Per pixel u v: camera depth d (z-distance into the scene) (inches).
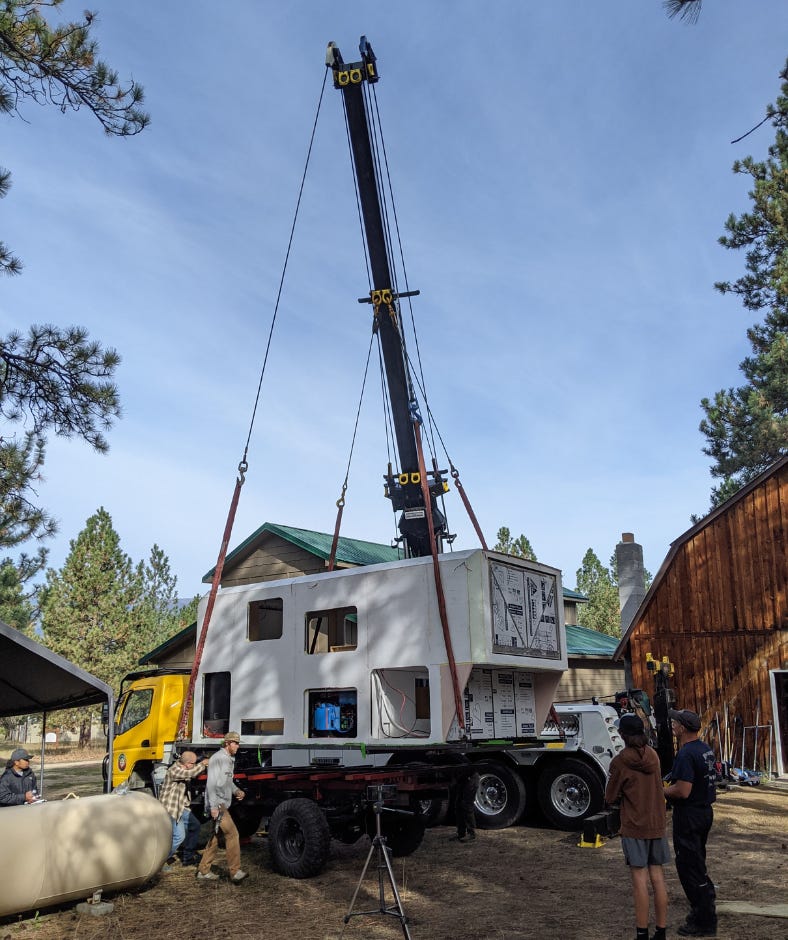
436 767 422.0
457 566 424.5
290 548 907.4
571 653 1027.3
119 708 655.1
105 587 1423.5
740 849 412.8
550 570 483.5
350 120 634.2
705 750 270.1
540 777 502.6
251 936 292.4
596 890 340.8
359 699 442.9
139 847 342.6
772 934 264.5
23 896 300.7
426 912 315.3
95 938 294.8
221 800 382.9
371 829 407.5
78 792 756.0
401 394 638.5
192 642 922.7
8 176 467.2
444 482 641.0
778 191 1092.5
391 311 637.9
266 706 483.5
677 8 188.5
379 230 639.1
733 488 1318.9
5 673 486.0
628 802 256.4
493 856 418.3
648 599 786.8
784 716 711.1
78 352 542.6
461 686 410.0
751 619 735.7
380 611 444.5
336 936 288.4
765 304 1172.5
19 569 674.8
